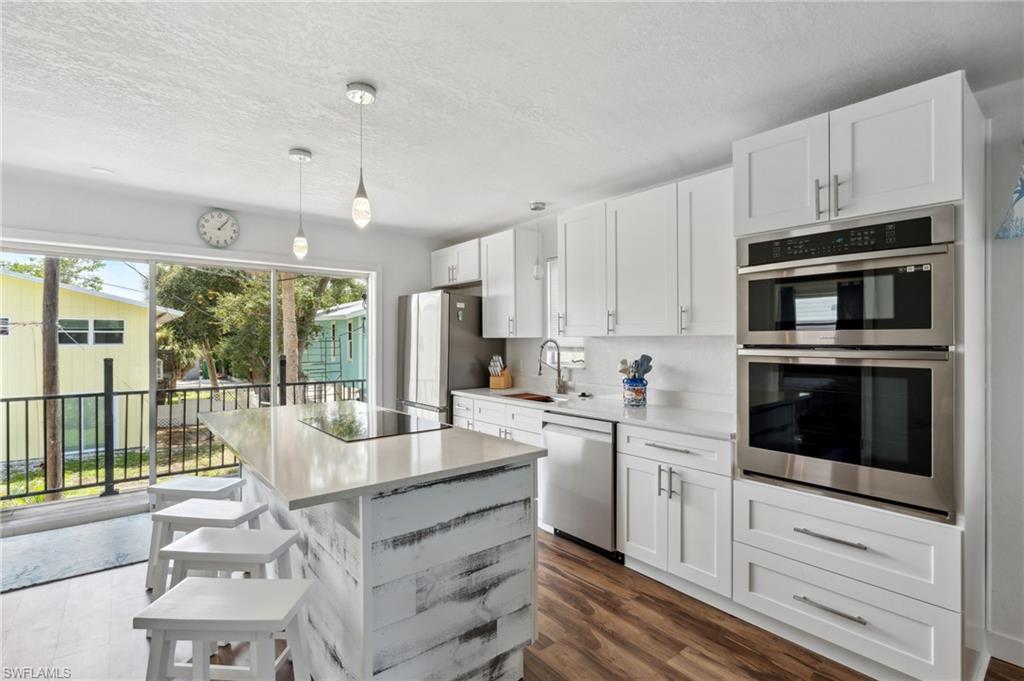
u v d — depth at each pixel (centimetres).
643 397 312
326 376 459
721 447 230
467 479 172
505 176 312
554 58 181
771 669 191
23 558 288
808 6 152
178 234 367
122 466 368
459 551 170
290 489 139
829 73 191
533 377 434
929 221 170
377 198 361
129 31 163
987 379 200
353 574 153
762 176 215
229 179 313
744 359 221
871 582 183
